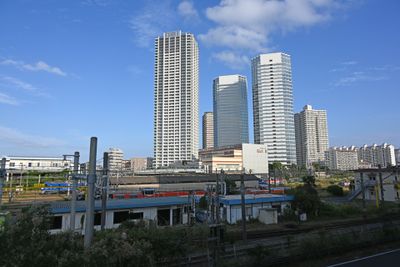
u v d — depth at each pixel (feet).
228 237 74.28
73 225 64.34
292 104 521.65
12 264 30.76
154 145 474.08
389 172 176.24
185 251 52.11
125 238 42.70
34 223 36.94
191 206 106.42
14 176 138.21
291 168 411.75
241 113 618.44
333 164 568.82
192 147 458.09
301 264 56.08
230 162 428.56
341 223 102.01
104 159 72.23
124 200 107.65
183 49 475.31
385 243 71.51
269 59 523.29
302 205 118.11
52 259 32.55
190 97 465.47
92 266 34.42
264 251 55.16
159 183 216.74
